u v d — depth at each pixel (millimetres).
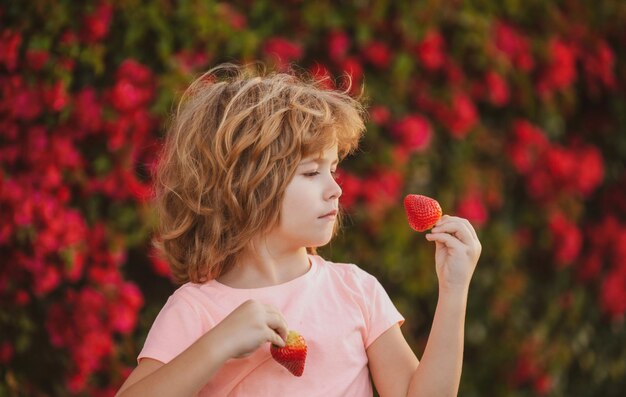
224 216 2400
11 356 3865
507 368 5164
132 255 4211
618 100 5484
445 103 4688
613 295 5461
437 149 4762
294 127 2350
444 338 2312
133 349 4070
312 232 2361
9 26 3773
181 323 2324
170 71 3930
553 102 5176
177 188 2504
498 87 4754
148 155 4012
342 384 2332
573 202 5258
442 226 2381
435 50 4562
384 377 2430
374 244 4488
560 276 5383
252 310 2156
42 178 3754
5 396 3799
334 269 2521
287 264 2428
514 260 5184
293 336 2215
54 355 3926
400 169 4477
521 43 4930
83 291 3861
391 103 4555
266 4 4336
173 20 4012
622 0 5406
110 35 3953
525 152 4996
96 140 3914
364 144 4465
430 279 4645
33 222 3740
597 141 5551
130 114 3865
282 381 2305
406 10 4523
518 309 5211
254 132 2359
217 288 2383
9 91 3736
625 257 5453
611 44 5484
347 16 4457
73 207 3914
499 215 5141
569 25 5219
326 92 2600
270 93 2445
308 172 2381
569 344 5418
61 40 3773
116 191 3916
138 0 3918
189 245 2496
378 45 4500
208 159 2428
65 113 3770
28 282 3846
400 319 2484
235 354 2125
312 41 4422
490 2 4902
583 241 5527
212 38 4059
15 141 3781
